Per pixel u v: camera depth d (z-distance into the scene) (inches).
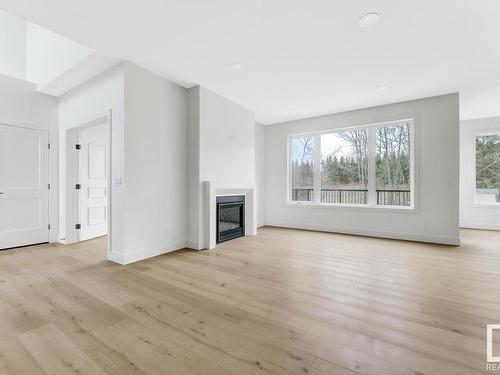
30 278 107.3
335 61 126.6
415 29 100.3
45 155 167.5
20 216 158.1
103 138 191.9
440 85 156.1
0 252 147.0
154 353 59.7
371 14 91.8
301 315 77.5
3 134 150.9
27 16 92.5
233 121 187.2
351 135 215.8
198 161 157.0
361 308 81.8
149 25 98.5
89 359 57.5
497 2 84.7
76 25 98.2
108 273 113.6
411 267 122.6
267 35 105.3
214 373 53.4
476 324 71.8
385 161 200.2
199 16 93.3
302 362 56.6
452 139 169.8
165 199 146.9
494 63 127.7
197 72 139.3
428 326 70.9
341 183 220.2
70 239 168.1
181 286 99.6
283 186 244.7
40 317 75.8
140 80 132.6
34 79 167.0
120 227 127.7
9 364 55.7
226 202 180.9
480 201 235.9
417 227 181.5
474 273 114.0
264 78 146.9
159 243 143.8
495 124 226.2
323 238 191.2
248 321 74.1
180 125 157.0
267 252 150.7
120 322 73.3
